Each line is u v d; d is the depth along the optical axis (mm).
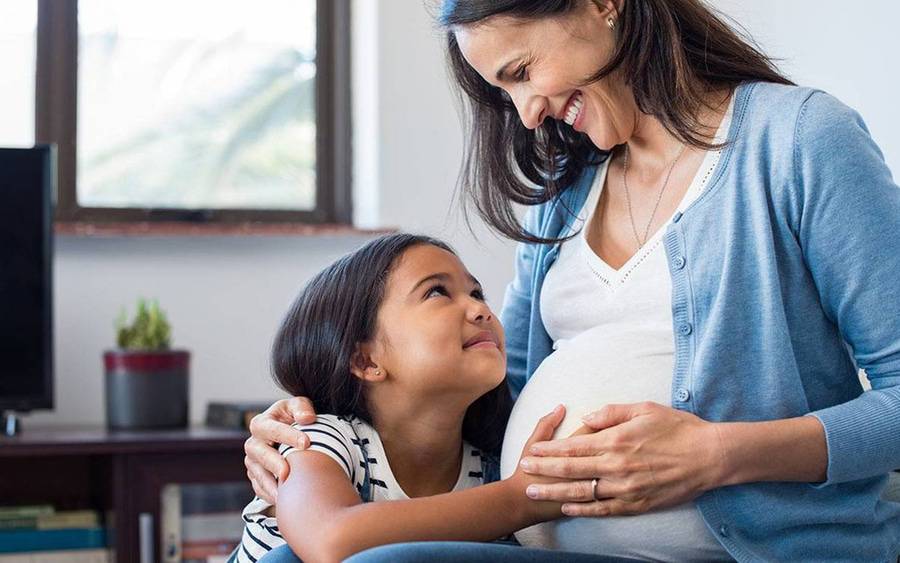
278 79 3625
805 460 1340
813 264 1408
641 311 1487
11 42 3422
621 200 1596
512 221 1673
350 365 1577
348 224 3643
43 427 3223
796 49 2742
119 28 3508
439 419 1571
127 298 3330
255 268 3416
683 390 1406
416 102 3520
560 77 1472
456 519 1333
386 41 3500
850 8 2629
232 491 2975
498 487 1372
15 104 3424
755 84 1490
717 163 1463
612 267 1568
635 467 1317
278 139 3623
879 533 1458
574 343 1530
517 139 1688
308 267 3455
